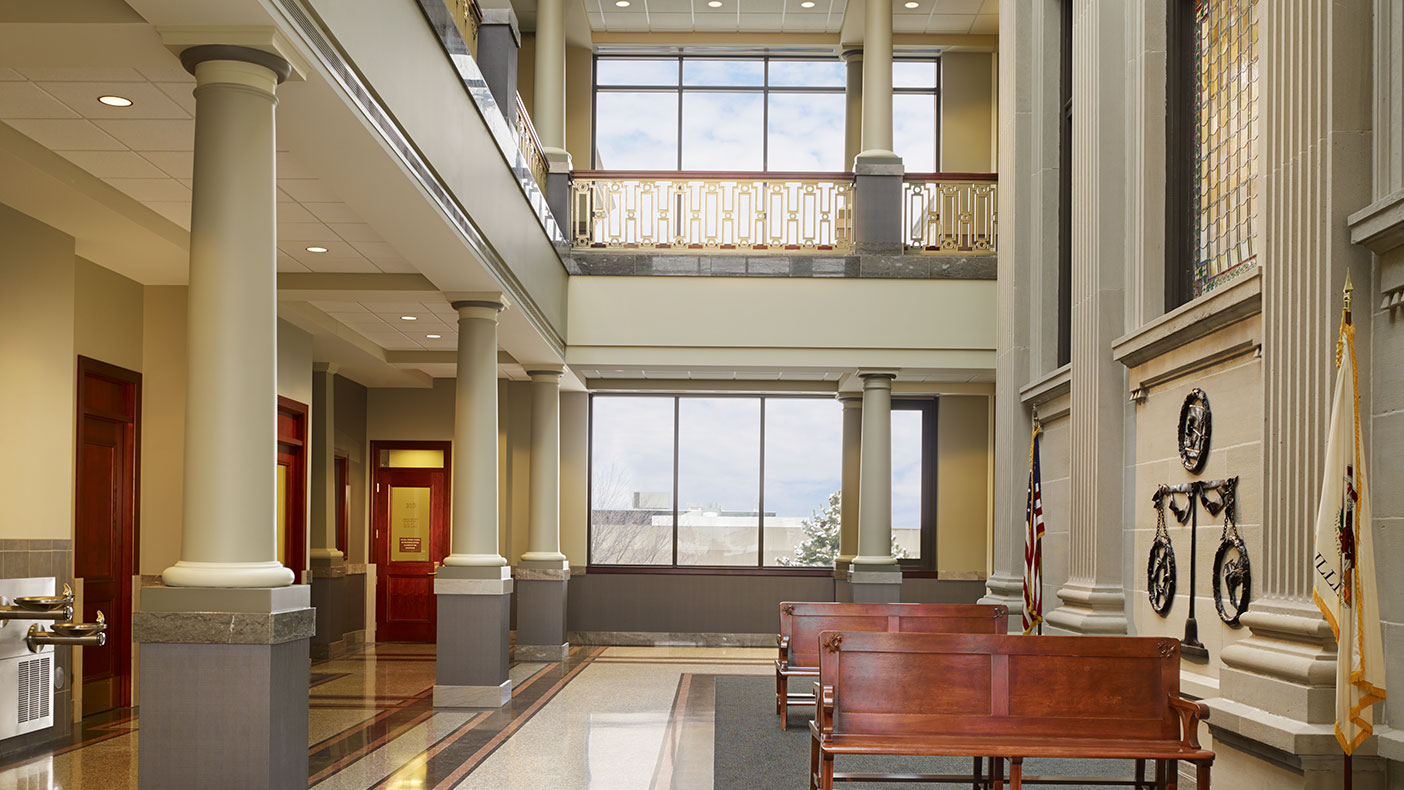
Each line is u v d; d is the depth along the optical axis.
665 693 11.04
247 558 5.04
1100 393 7.65
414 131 6.78
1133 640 5.28
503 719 9.41
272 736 5.01
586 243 13.74
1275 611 4.99
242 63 4.96
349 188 6.89
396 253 9.21
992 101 16.77
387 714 9.66
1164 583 6.84
